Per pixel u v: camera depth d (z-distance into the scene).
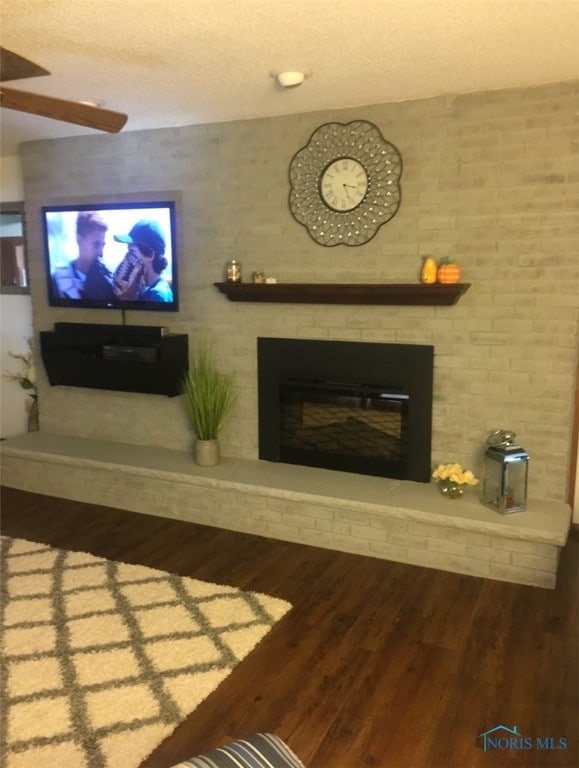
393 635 2.55
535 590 2.90
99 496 4.00
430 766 1.89
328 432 3.69
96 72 2.72
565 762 1.90
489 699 2.17
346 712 2.11
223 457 3.96
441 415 3.36
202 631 2.56
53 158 4.19
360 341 3.49
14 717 2.07
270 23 2.18
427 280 3.18
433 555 3.11
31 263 4.41
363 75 2.77
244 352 3.83
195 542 3.45
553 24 2.19
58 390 4.51
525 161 3.00
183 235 3.87
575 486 3.46
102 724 2.04
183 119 3.58
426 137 3.17
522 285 3.09
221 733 2.02
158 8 2.05
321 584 2.97
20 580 2.99
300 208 3.51
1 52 1.83
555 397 3.12
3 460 4.30
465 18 2.14
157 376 3.92
